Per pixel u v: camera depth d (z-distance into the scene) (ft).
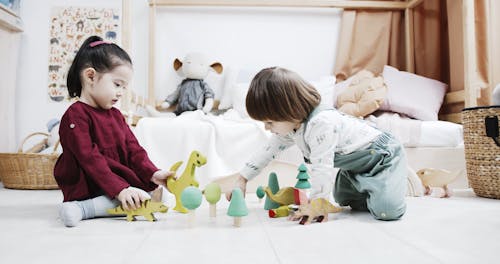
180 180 3.58
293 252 2.17
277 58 7.53
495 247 2.26
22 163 5.62
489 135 4.37
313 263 1.96
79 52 3.72
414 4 7.20
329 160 3.22
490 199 4.39
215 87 7.23
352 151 3.44
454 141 5.45
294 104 3.14
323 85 6.68
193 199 2.87
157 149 5.26
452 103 6.61
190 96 6.79
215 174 5.14
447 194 4.58
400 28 7.62
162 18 7.38
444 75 7.20
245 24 7.48
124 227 2.92
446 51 7.18
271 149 3.78
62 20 7.24
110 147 3.72
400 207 3.10
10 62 6.91
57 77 7.20
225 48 7.46
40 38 7.20
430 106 6.33
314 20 7.55
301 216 3.07
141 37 7.32
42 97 7.18
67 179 3.60
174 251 2.20
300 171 3.66
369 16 7.47
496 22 5.75
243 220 3.19
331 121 3.25
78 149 3.40
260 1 7.28
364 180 3.34
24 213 3.60
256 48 7.50
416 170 5.48
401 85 6.58
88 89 3.68
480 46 5.76
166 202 4.03
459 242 2.38
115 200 3.43
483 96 5.71
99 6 7.30
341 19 7.54
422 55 7.35
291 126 3.33
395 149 3.44
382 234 2.61
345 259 2.03
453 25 6.66
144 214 3.19
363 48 7.41
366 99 6.10
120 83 3.71
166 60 7.37
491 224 2.92
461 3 6.40
